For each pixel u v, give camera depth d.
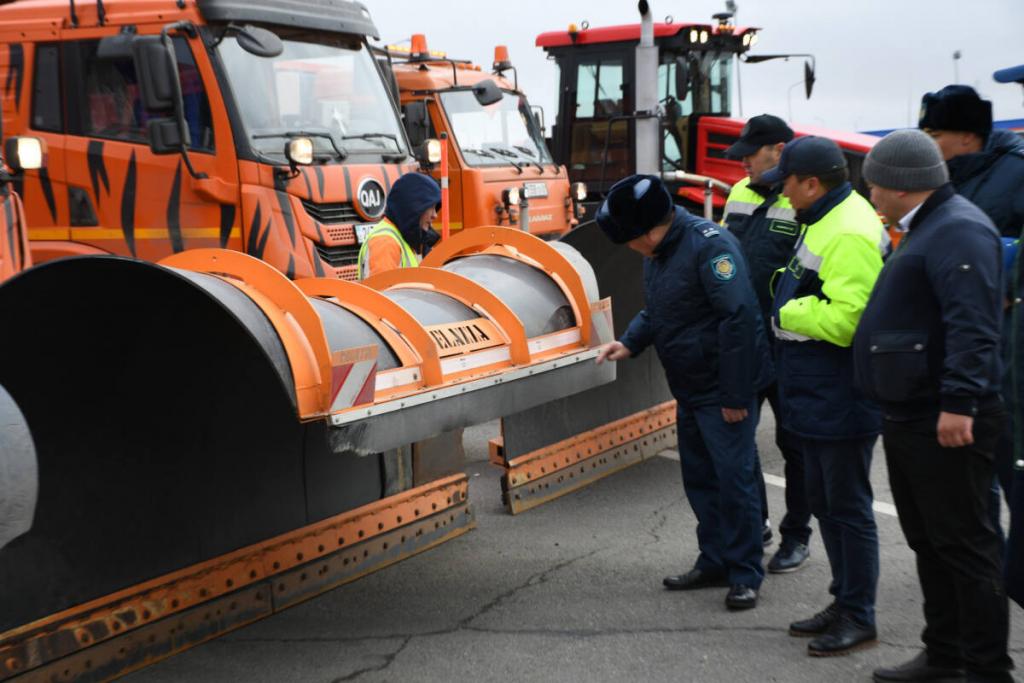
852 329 3.45
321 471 4.33
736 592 4.05
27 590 3.28
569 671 3.56
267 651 3.76
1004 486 3.56
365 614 4.09
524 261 4.87
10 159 5.17
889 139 3.09
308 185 6.81
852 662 3.56
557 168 11.03
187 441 3.75
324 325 3.59
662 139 11.28
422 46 10.57
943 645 3.31
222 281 3.44
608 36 12.03
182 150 6.56
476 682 3.50
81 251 7.04
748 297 3.87
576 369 4.55
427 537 4.82
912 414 3.09
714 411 4.02
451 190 9.91
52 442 3.31
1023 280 3.04
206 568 3.83
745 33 12.26
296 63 7.16
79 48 6.96
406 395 3.63
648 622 3.96
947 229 2.97
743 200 4.65
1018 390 3.02
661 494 5.61
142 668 3.61
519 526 5.14
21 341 3.08
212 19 6.62
